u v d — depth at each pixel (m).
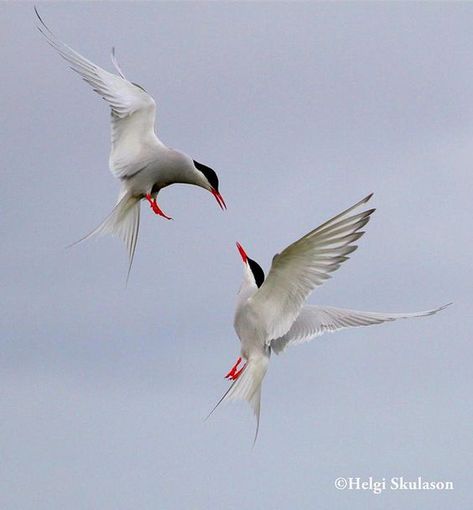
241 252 12.09
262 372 11.23
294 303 10.74
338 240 9.95
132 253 14.43
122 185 14.47
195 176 14.77
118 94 14.35
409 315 12.71
